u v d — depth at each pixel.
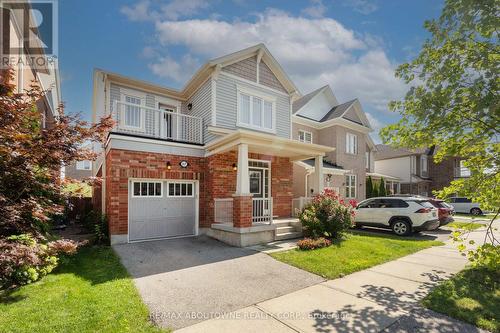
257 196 10.98
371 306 4.01
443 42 4.22
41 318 3.41
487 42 3.90
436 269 5.96
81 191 5.21
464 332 3.25
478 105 3.74
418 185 27.70
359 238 9.28
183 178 9.65
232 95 11.02
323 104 20.03
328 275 5.39
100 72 10.32
